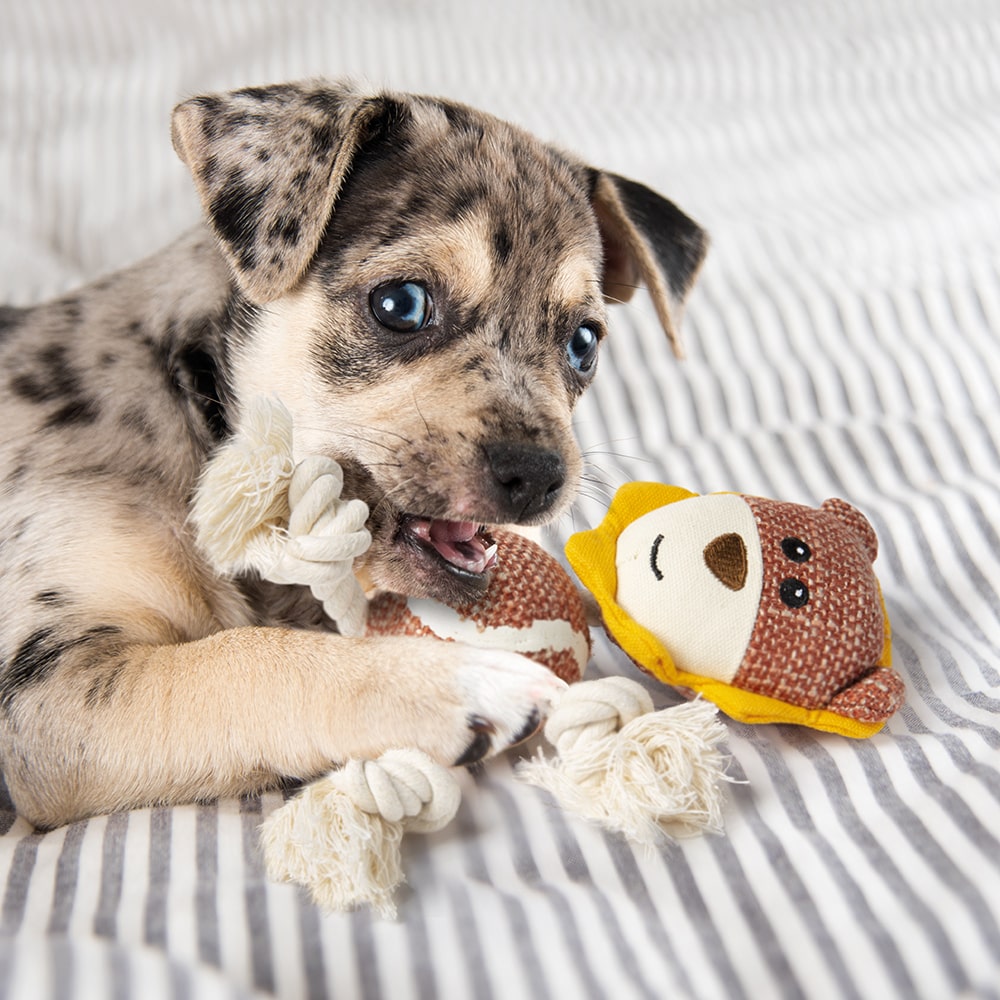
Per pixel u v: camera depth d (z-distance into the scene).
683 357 0.54
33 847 0.37
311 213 0.43
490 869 0.35
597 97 0.92
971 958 0.31
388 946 0.32
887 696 0.40
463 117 0.48
